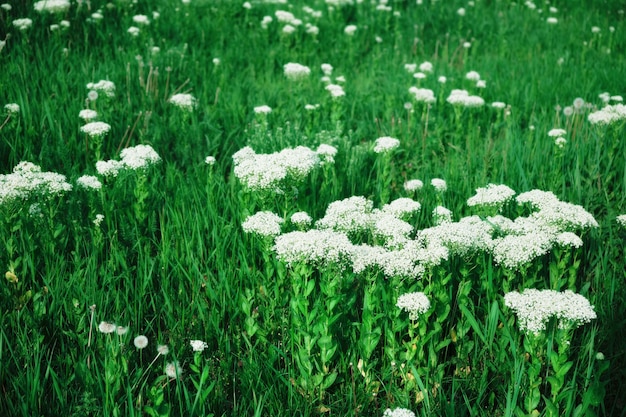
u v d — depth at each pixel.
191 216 4.70
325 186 5.16
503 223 4.07
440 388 3.22
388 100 7.64
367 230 4.23
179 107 6.77
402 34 11.13
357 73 9.22
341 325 3.62
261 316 3.86
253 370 3.32
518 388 3.09
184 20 10.19
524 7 13.38
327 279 3.40
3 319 3.49
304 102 7.58
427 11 12.02
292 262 3.43
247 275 4.09
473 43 10.79
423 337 3.32
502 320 3.47
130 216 4.59
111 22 9.58
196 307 3.87
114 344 3.23
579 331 3.76
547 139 6.50
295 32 9.88
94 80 7.52
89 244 4.29
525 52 10.59
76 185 4.59
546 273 4.25
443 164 6.26
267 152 6.08
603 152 6.15
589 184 5.41
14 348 3.40
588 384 3.23
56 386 3.03
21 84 6.87
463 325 3.61
